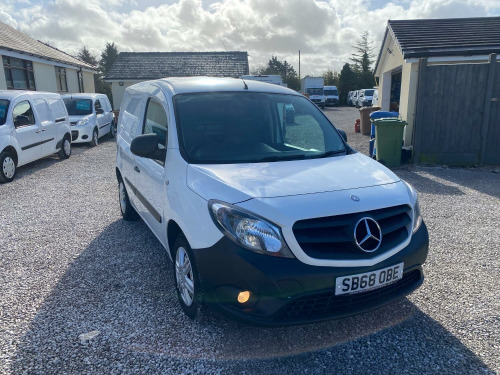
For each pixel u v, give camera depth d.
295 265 2.58
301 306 2.64
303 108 4.28
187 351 2.87
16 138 8.73
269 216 2.63
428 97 9.16
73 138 13.45
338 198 2.79
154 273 4.09
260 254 2.60
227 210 2.72
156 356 2.81
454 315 3.30
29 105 9.61
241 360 2.78
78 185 8.14
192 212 2.93
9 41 18.56
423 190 7.22
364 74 49.38
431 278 3.94
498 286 3.78
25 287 3.82
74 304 3.50
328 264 2.62
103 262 4.38
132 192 4.91
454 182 7.80
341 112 32.41
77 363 2.73
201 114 3.74
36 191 7.66
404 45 11.43
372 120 9.39
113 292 3.71
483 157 9.25
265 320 2.60
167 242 3.48
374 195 2.90
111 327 3.15
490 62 8.82
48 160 11.17
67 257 4.52
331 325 3.19
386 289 2.88
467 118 9.17
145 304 3.49
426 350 2.87
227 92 4.07
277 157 3.49
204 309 3.05
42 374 2.62
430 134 9.34
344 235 2.69
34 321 3.24
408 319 3.26
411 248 2.95
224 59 31.05
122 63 30.11
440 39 11.86
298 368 2.70
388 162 9.25
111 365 2.71
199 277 2.85
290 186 2.88
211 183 2.96
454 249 4.63
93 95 15.27
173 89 4.00
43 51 21.81
